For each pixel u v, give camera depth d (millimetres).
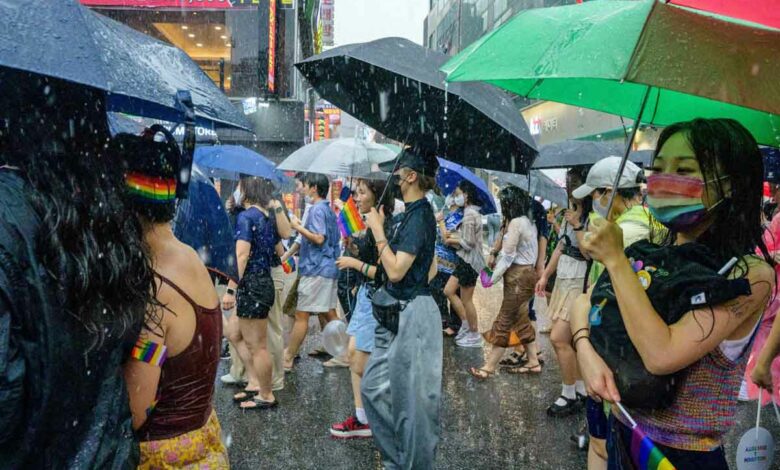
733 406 1898
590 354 1985
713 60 1680
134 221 1794
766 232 4621
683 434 1879
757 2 1667
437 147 3922
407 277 3438
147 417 1907
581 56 1771
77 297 1479
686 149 1869
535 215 7355
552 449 4586
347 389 5910
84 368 1521
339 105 4383
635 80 1641
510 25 2137
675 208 1875
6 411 1355
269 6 18516
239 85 18969
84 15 1700
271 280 5211
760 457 2428
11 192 1459
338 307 9602
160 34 18812
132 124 3227
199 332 2020
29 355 1393
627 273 1808
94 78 1554
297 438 4715
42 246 1438
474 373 6410
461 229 7648
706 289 1732
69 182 1562
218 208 3498
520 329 6344
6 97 1598
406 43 3949
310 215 6320
